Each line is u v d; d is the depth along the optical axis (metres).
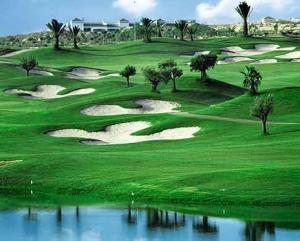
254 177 57.34
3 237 47.72
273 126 93.62
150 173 62.41
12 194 60.84
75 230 49.16
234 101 111.69
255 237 45.72
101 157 70.69
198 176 59.09
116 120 103.56
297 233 46.53
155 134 97.12
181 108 124.06
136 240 45.88
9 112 123.56
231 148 77.25
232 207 52.84
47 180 63.38
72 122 111.56
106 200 57.75
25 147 83.94
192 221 50.41
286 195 53.28
